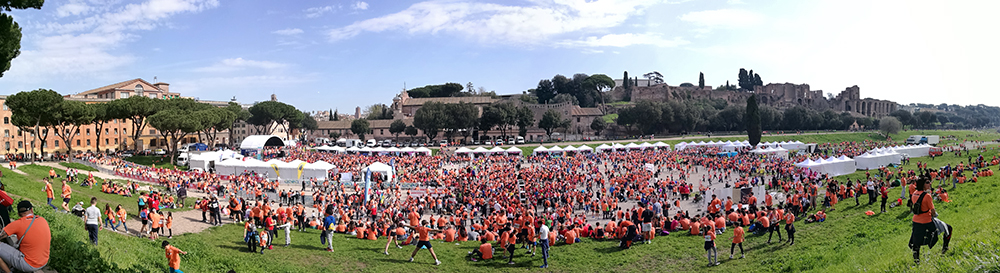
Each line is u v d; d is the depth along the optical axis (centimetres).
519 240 2562
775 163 6775
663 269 2047
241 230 2781
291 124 13512
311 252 2327
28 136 8919
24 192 2836
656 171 6400
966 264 1114
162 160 8012
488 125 12175
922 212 1199
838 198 3322
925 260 1212
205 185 4559
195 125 7756
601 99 19638
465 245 2553
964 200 2262
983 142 14100
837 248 1891
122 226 2547
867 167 6481
